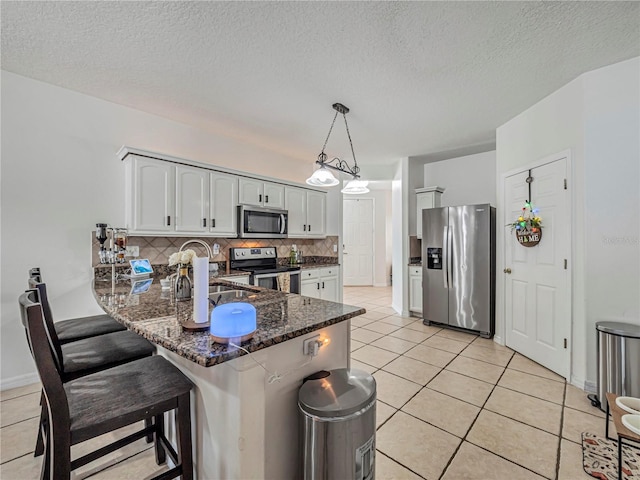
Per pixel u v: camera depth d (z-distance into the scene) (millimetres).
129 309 1460
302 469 1123
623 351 1963
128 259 2871
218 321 988
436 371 2623
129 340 1701
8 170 2305
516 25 1739
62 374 1415
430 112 2941
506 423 1876
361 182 3188
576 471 1485
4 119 2285
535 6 1595
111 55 2062
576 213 2350
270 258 4137
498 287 3352
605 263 2203
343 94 2590
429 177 4973
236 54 2037
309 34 1826
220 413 1080
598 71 2199
